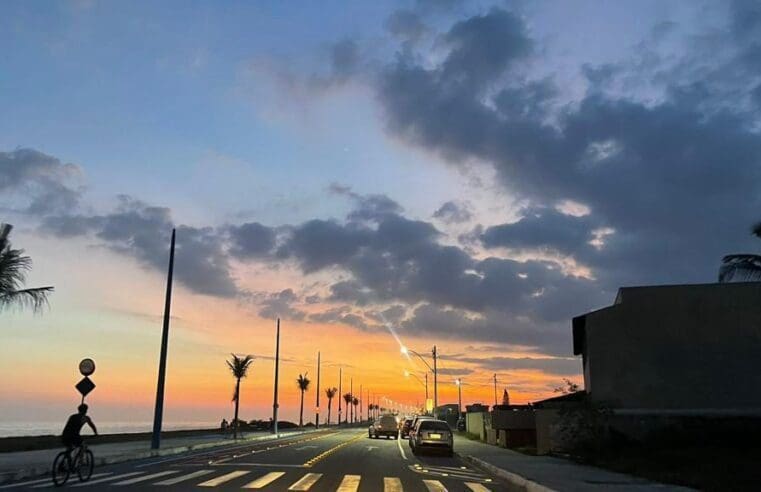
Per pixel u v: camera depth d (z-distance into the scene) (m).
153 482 16.64
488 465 24.42
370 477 19.30
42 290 29.11
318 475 19.33
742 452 22.30
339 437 53.19
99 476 18.20
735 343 27.58
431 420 32.91
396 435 52.28
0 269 27.80
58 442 31.02
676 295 28.45
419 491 16.20
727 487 15.65
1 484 16.00
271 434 54.34
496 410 43.50
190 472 19.55
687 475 17.98
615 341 28.58
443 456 31.75
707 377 27.41
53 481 16.14
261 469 20.91
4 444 28.80
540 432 32.03
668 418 27.09
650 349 28.11
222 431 59.03
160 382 30.06
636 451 24.78
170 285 31.56
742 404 26.92
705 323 27.98
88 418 16.86
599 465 22.88
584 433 27.64
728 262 30.48
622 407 27.81
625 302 28.83
